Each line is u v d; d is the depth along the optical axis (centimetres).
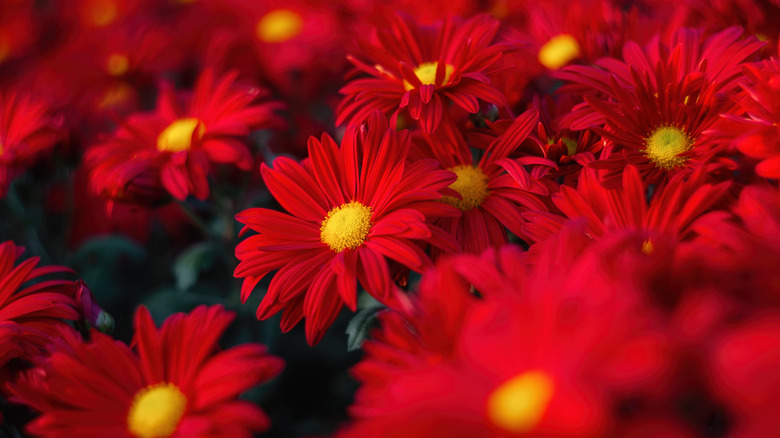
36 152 45
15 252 39
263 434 44
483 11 50
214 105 45
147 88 59
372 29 45
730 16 41
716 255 32
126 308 52
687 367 29
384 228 36
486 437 29
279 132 49
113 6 69
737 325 30
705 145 36
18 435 37
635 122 37
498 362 30
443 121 39
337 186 38
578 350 29
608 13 44
